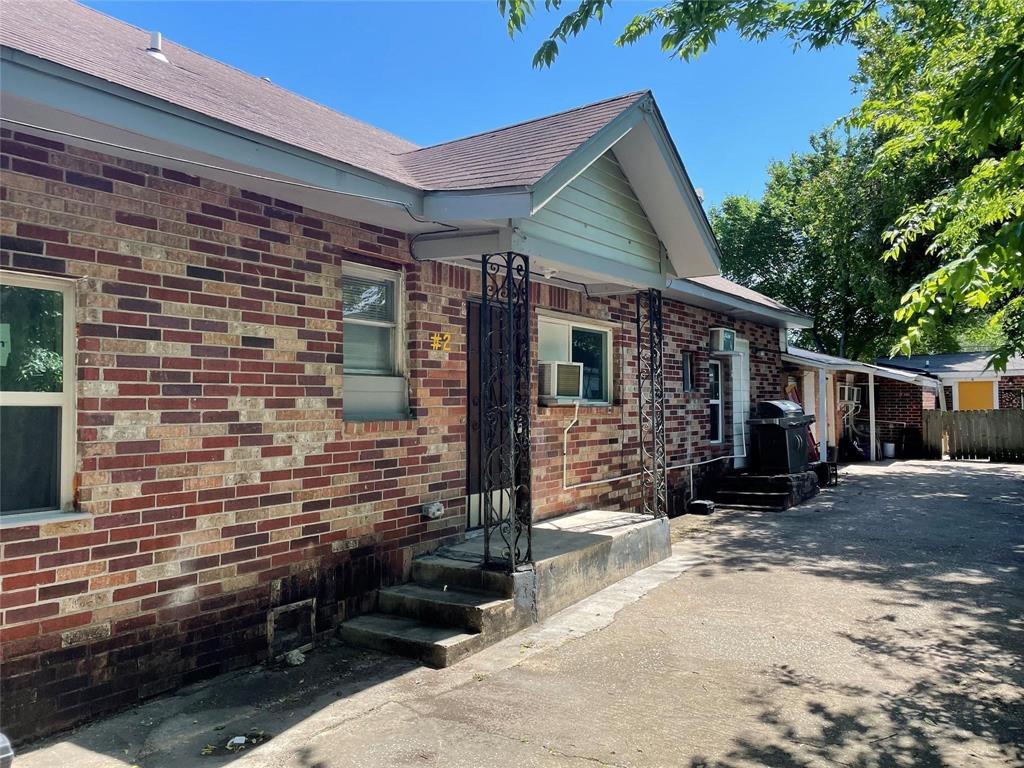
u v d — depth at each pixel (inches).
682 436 433.1
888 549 329.4
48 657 146.5
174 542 169.2
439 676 181.8
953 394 924.0
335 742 145.3
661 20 221.8
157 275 167.0
